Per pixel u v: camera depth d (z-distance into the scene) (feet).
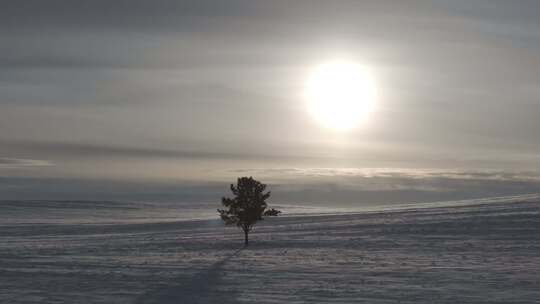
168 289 122.83
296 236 237.45
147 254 188.75
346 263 157.07
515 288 116.78
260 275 139.33
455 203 520.83
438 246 190.08
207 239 239.30
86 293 119.34
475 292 113.60
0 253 194.18
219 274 141.49
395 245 196.44
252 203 218.59
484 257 162.71
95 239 265.75
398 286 121.29
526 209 302.45
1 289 124.06
